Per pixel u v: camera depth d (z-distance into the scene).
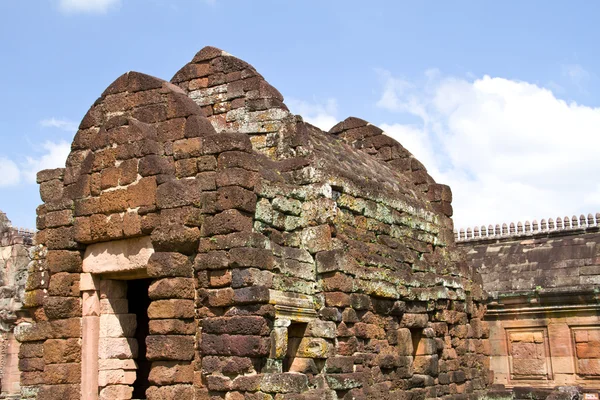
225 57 22.27
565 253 31.91
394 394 21.06
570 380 29.78
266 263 16.83
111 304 19.23
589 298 29.47
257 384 15.85
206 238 17.11
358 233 21.12
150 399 16.72
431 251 25.89
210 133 18.20
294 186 19.28
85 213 18.91
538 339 30.73
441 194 27.61
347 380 18.30
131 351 19.38
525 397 27.23
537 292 30.38
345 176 21.00
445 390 24.38
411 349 22.50
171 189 17.31
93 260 19.03
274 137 20.86
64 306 18.92
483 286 31.33
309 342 18.14
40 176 21.03
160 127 18.62
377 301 20.97
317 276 19.00
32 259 20.38
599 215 32.66
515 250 33.53
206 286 16.91
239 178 17.11
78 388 18.73
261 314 16.27
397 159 28.47
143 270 18.42
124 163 18.36
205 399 16.50
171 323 16.66
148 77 19.36
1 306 38.09
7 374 37.66
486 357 28.94
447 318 25.36
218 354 16.39
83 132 20.47
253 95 21.48
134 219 17.92
